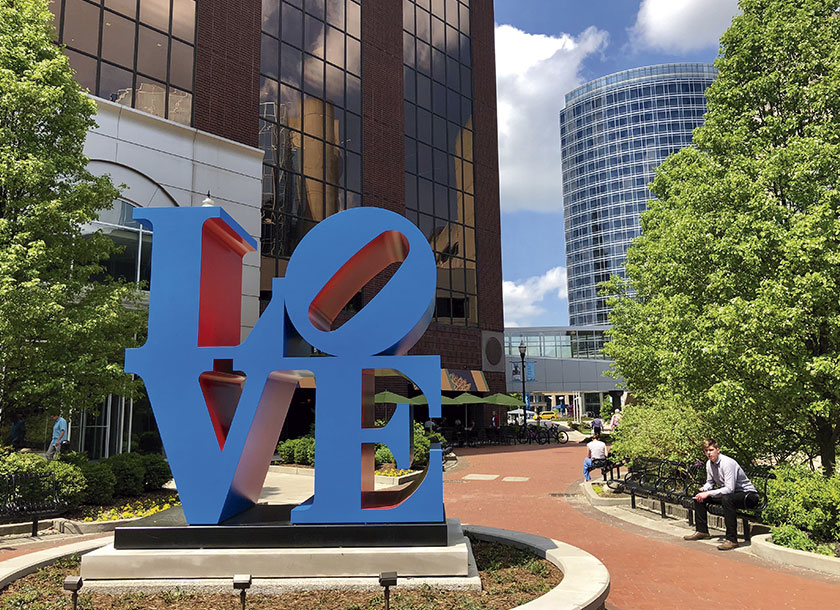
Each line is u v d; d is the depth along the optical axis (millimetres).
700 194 10766
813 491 8047
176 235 6844
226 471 6395
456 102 34500
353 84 28469
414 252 6621
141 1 19594
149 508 11219
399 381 28266
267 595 5715
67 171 12492
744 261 9617
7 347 10719
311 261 6676
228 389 7492
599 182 127375
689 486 10297
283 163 25156
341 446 6449
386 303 6570
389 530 6199
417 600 5426
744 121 11117
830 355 8984
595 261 125812
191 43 20875
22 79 11453
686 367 10609
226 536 6191
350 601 5457
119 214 17953
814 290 8672
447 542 6297
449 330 31531
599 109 129875
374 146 28812
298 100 26047
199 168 20109
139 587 5824
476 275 33750
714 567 7410
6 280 10148
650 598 6262
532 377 64312
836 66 9977
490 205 35250
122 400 17359
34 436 15281
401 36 31062
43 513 9688
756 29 11219
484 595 5609
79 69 17844
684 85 123562
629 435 13812
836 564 6977
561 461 21719
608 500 12141
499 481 16500
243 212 21203
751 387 9578
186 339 6629
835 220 8766
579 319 127875
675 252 11070
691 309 10719
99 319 11320
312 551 6008
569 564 6309
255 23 23141
